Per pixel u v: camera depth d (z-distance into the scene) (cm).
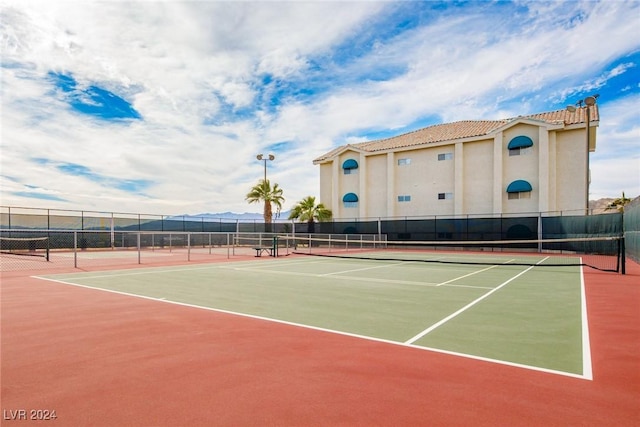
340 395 324
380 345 467
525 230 2714
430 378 361
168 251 2683
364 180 3694
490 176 3048
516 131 2922
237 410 296
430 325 571
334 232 3516
